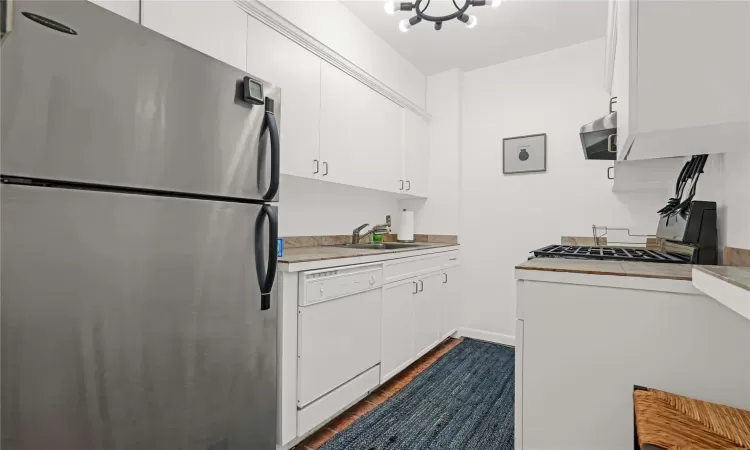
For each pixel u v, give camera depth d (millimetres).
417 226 3578
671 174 2217
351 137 2492
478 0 1862
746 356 1023
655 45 923
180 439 1070
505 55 3111
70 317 834
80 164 844
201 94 1112
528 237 3117
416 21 2018
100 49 880
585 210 2885
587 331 1236
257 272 1307
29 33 765
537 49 3004
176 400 1059
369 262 2139
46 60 790
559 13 2469
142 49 967
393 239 3543
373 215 3309
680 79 893
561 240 2977
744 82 827
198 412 1121
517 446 1340
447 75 3420
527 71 3137
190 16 1514
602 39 2826
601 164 2828
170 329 1038
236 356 1241
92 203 869
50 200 801
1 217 734
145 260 975
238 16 1713
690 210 1565
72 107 831
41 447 792
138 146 955
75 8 836
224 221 1187
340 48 2334
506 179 3223
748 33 824
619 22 1265
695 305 1083
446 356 2885
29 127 766
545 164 3039
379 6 2391
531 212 3105
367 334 2141
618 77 1416
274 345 1394
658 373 1134
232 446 1232
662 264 1461
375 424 1881
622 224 2750
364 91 2641
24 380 768
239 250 1239
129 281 941
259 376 1331
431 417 1946
